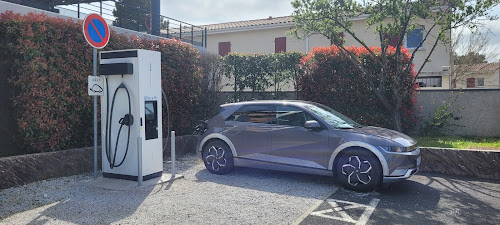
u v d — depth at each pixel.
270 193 5.92
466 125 10.90
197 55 10.54
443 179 6.96
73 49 7.45
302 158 6.40
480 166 7.11
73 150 7.00
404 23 9.09
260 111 7.02
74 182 6.47
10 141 6.98
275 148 6.64
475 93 10.79
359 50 10.62
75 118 7.48
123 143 6.61
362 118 10.43
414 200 5.61
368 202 5.47
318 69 10.76
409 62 9.77
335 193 5.96
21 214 4.86
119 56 6.53
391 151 5.81
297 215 4.87
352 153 6.01
